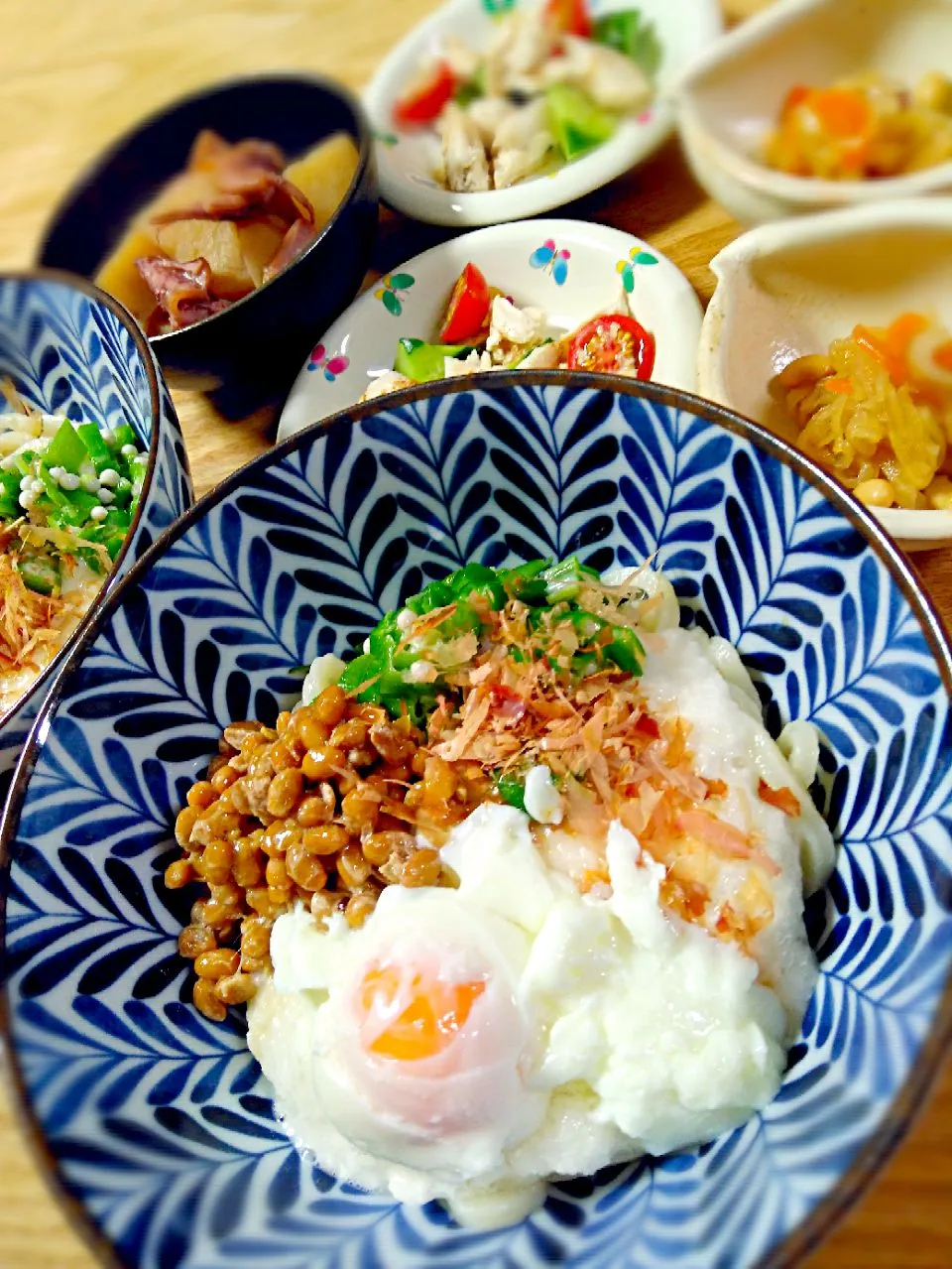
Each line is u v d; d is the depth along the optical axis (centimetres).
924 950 24
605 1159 27
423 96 43
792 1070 26
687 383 36
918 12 34
